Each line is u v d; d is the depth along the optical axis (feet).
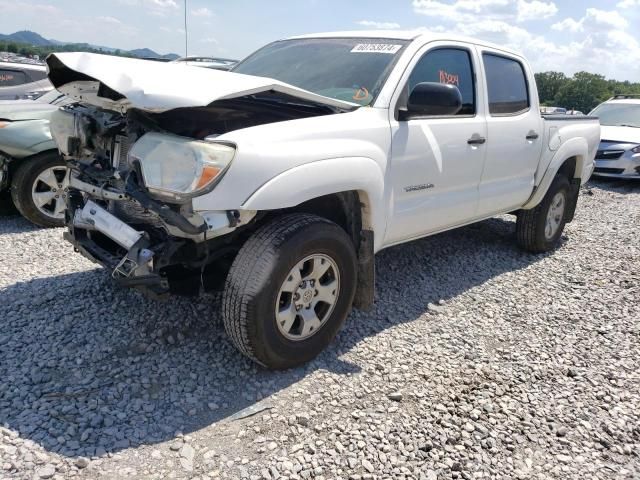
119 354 10.48
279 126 9.68
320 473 7.81
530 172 16.93
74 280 13.76
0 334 10.95
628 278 16.93
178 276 10.10
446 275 16.30
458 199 14.02
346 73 12.52
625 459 8.73
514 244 20.03
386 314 13.24
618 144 35.06
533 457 8.60
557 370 11.25
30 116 18.37
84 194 11.23
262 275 9.22
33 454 7.68
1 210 20.77
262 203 9.00
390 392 9.94
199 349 10.81
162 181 8.82
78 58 10.01
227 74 10.34
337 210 11.44
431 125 12.65
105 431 8.32
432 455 8.39
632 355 12.05
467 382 10.49
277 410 9.14
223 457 7.97
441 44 13.33
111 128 10.12
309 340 10.34
